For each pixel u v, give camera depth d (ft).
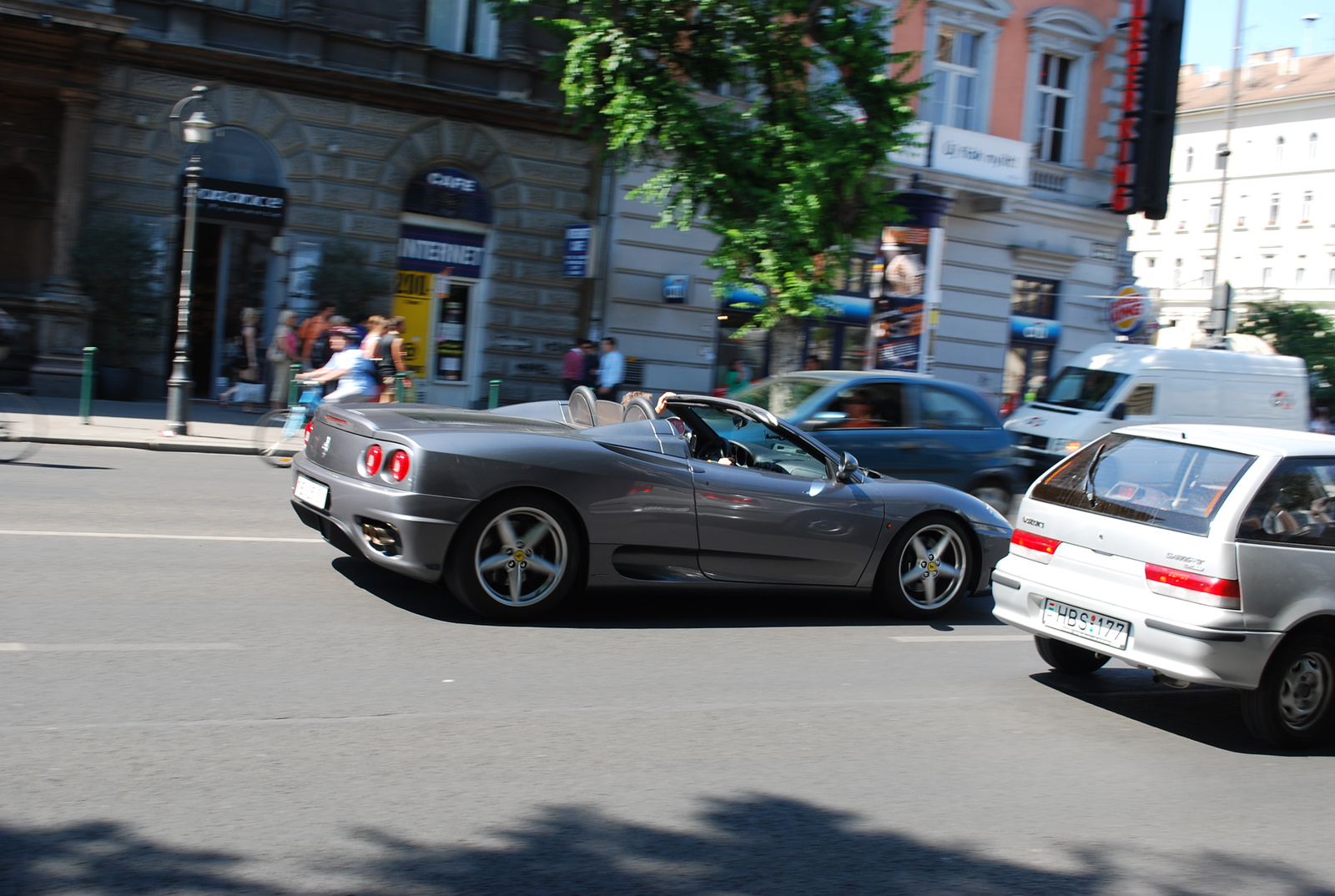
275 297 66.28
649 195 56.24
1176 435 19.85
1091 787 15.65
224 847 11.30
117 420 51.83
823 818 13.51
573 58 54.49
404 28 67.92
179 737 14.12
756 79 56.44
